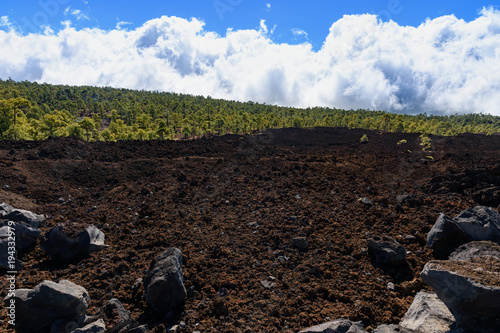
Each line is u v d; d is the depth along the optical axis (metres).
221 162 24.78
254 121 76.44
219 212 14.02
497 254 7.62
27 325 6.11
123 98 136.62
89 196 17.59
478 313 5.58
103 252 10.23
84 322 6.20
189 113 103.25
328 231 11.56
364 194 16.39
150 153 29.03
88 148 28.20
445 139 48.78
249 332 6.31
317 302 7.48
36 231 10.57
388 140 49.22
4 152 23.56
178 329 6.46
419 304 6.91
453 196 15.60
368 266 9.20
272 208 14.16
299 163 23.73
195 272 8.72
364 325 6.73
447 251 9.84
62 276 8.70
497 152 35.50
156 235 11.46
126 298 7.63
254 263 9.31
